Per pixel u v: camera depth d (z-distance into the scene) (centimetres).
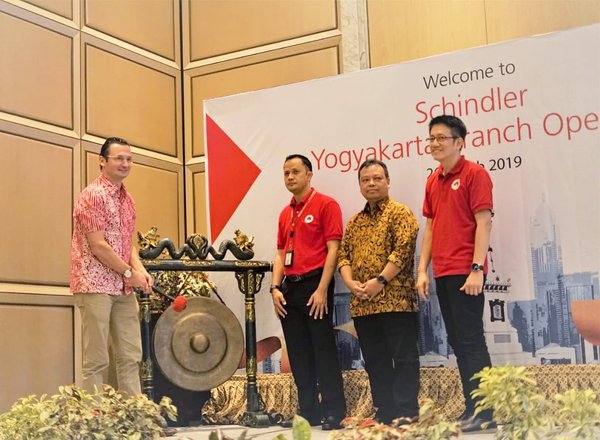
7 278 495
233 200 482
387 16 580
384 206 410
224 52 641
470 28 550
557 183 396
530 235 400
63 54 554
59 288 529
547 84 401
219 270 447
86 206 379
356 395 434
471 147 416
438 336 417
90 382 378
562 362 388
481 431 348
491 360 400
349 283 404
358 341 432
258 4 628
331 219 422
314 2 605
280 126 471
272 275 441
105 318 380
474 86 418
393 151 437
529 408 217
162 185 630
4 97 507
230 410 479
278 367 467
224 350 459
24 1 529
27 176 516
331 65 593
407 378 392
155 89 632
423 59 433
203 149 645
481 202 364
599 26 392
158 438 284
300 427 203
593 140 390
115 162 389
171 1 657
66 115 551
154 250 432
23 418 259
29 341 504
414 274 422
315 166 457
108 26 595
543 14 525
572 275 390
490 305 404
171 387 452
